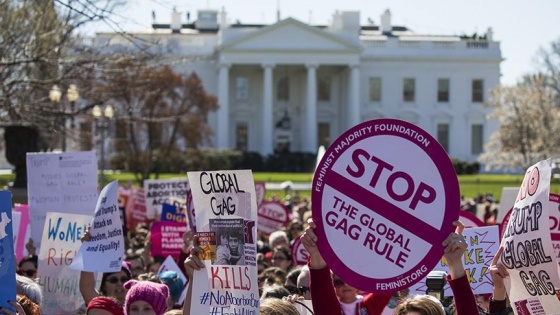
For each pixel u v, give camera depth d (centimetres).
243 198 625
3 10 2259
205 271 630
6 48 2375
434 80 11494
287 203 3797
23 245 1307
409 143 555
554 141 8125
